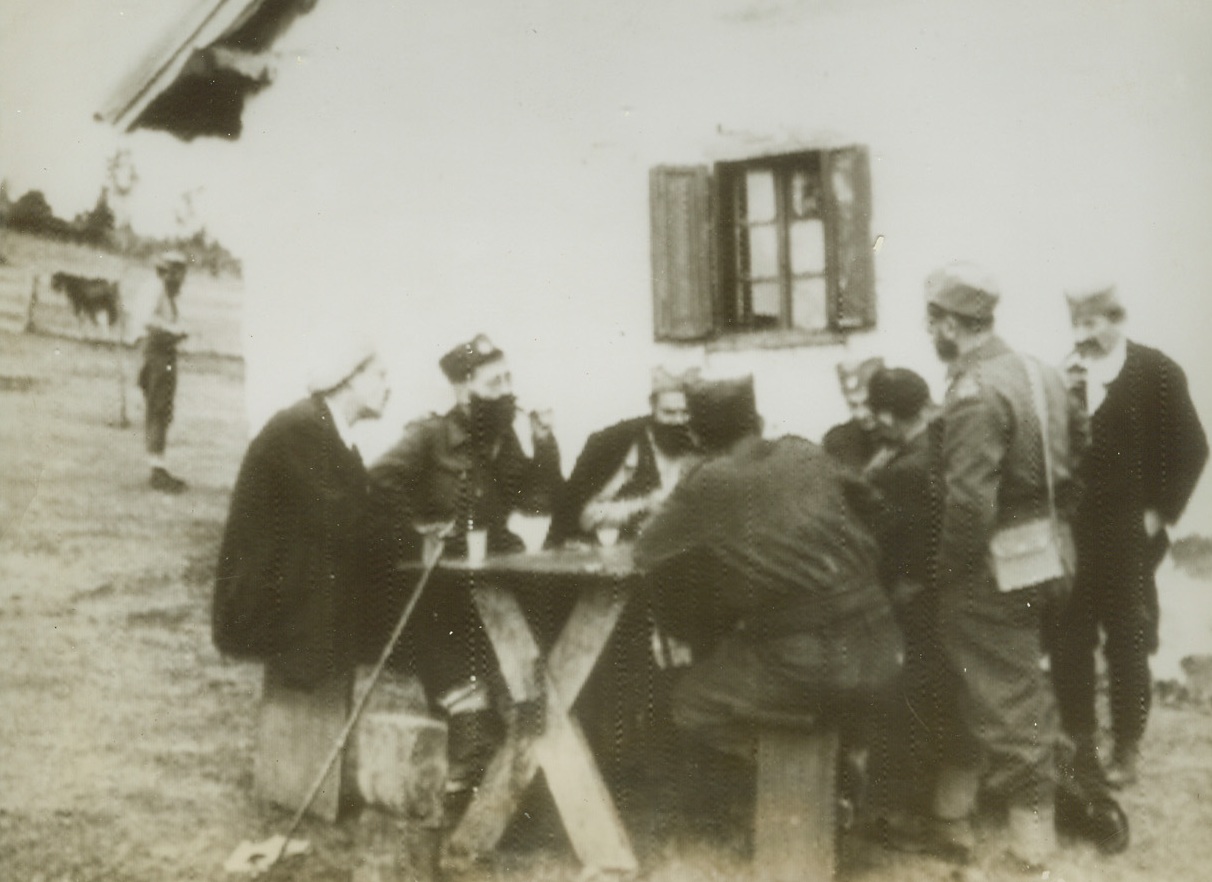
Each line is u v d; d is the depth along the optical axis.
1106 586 6.19
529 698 6.55
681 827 6.36
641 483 6.56
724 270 6.59
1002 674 6.22
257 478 7.09
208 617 7.12
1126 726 6.14
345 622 6.90
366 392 6.99
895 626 6.28
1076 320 6.25
